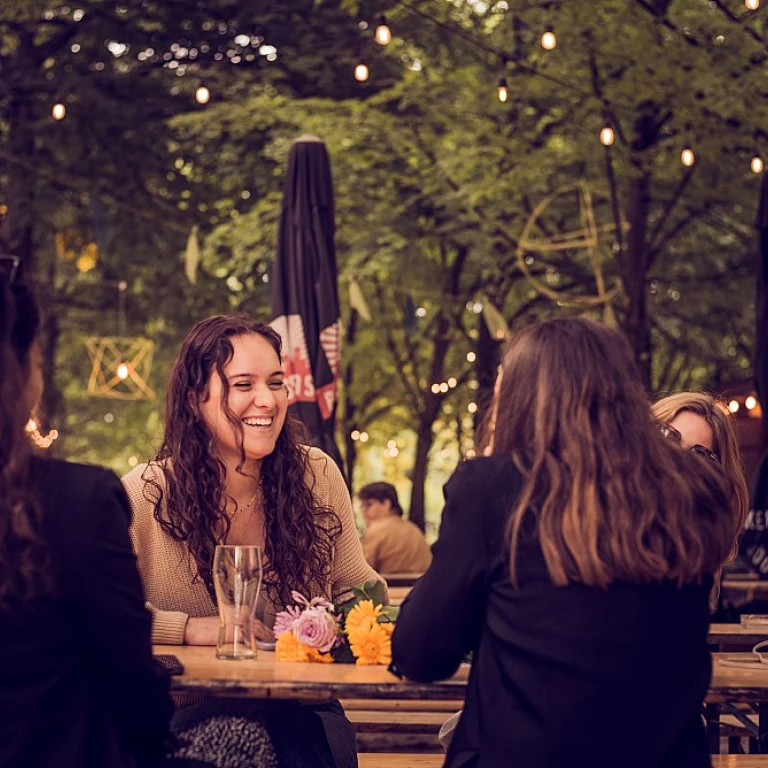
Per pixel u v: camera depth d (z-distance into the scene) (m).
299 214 7.42
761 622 3.86
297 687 2.56
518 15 11.05
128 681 2.45
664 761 2.45
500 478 2.54
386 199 14.70
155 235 15.99
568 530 2.42
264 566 3.48
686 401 4.17
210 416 3.43
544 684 2.42
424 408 17.45
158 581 3.43
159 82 15.53
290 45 15.30
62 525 2.38
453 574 2.52
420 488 17.34
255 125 14.51
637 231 12.54
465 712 2.52
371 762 4.54
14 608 2.34
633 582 2.45
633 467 2.47
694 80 10.60
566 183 13.92
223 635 2.91
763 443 11.90
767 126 10.53
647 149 12.48
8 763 2.31
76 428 21.09
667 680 2.46
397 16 13.05
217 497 3.43
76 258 16.58
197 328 3.49
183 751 2.84
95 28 15.38
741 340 17.09
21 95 15.13
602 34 10.66
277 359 3.47
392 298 17.59
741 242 16.45
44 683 2.38
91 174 15.53
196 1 15.31
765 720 4.60
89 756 2.43
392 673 2.66
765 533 7.13
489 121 12.98
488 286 15.66
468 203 13.12
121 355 16.70
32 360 2.50
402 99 14.16
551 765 2.40
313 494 3.63
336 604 3.54
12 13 15.10
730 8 10.59
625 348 2.60
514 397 2.61
